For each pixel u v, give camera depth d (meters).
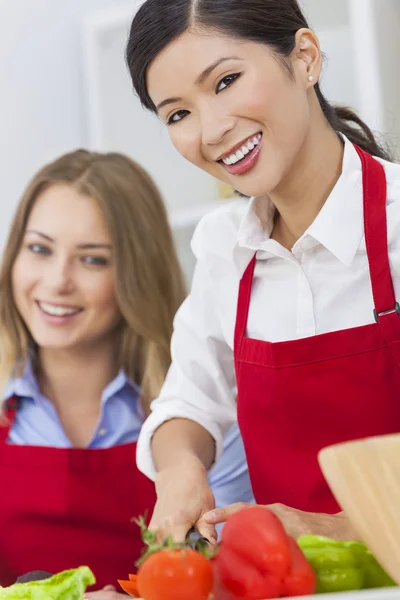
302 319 1.43
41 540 2.07
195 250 1.63
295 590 0.76
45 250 2.25
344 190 1.39
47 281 2.21
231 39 1.22
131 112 3.16
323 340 1.39
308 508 1.42
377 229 1.37
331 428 1.40
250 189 1.28
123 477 2.11
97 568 2.06
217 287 1.59
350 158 1.41
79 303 2.24
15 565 2.08
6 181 3.02
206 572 0.77
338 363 1.38
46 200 2.27
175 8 1.24
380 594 0.60
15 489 2.11
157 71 1.26
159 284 2.32
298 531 1.00
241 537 0.79
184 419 1.58
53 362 2.30
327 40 2.90
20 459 2.13
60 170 2.31
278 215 1.52
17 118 3.05
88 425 2.28
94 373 2.30
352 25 2.68
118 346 2.33
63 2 3.18
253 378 1.47
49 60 3.14
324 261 1.42
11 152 3.03
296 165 1.37
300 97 1.28
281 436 1.44
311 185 1.41
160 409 1.60
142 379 2.28
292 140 1.27
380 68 2.65
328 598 0.62
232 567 0.78
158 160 3.16
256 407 1.47
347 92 2.87
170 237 2.38
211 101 1.23
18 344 2.29
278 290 1.48
